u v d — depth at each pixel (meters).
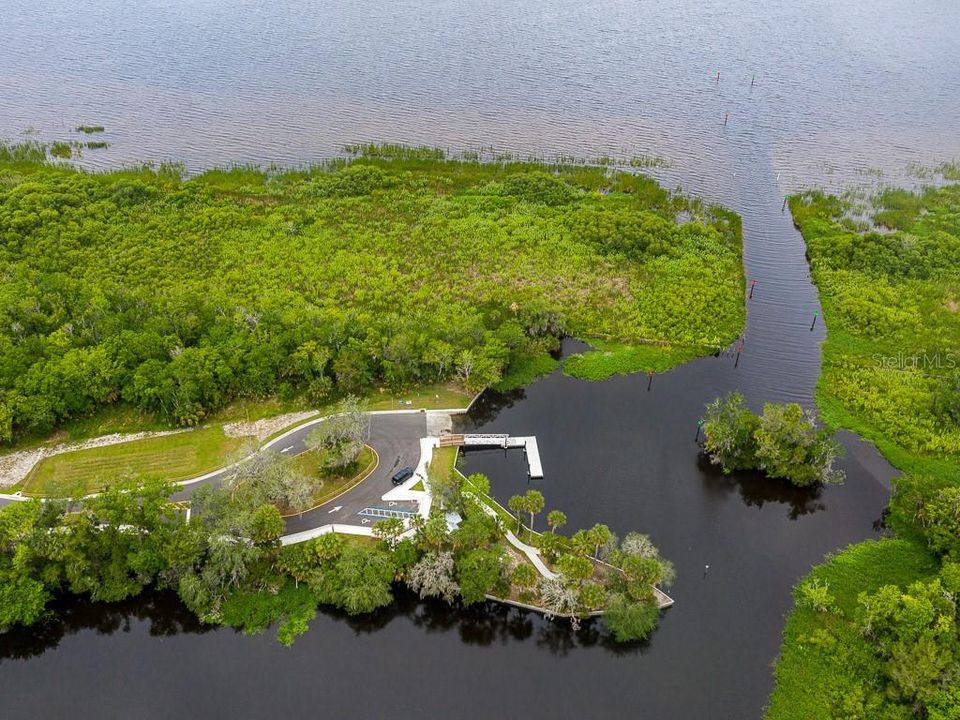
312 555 91.44
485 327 139.00
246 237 174.00
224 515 92.38
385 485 107.00
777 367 137.75
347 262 165.00
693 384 133.50
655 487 111.25
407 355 126.31
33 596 86.56
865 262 166.88
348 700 82.12
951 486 105.75
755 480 112.50
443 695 82.94
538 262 168.62
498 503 106.88
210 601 90.06
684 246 175.75
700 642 87.94
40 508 90.25
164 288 152.25
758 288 163.88
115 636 90.12
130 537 92.19
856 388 128.88
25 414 111.50
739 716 79.75
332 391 125.56
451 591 89.25
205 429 117.69
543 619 91.19
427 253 171.62
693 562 98.50
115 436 115.88
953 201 195.12
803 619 89.94
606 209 192.62
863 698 78.25
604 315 150.38
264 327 129.25
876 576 95.31
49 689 83.75
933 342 140.00
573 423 124.06
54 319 129.12
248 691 82.94
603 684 84.12
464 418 124.00
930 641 77.88
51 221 170.75
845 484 111.38
